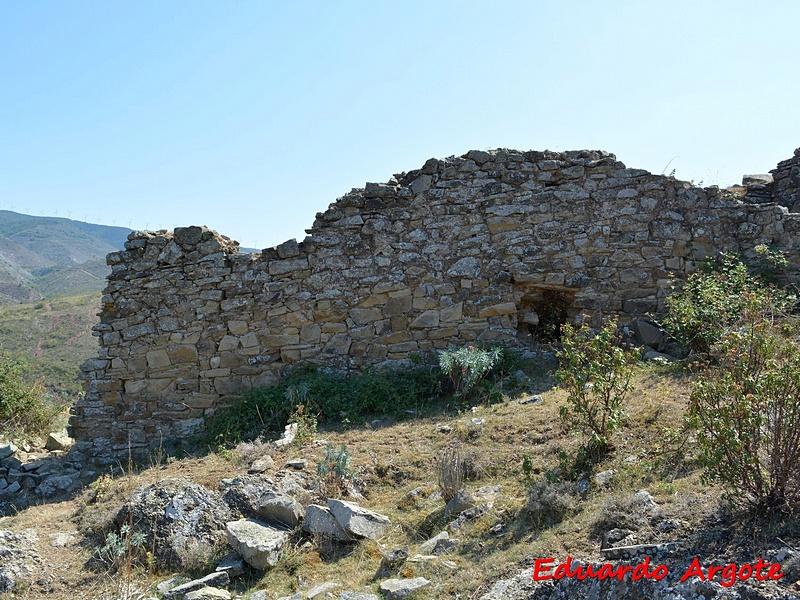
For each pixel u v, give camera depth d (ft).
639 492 16.33
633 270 32.65
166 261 33.04
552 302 34.22
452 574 15.70
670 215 32.71
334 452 22.25
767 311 23.95
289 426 27.68
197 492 20.84
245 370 32.86
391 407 29.43
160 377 32.89
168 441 32.14
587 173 32.99
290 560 17.94
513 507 18.01
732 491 15.38
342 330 32.99
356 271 32.99
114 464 31.14
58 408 39.11
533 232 32.94
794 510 14.01
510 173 33.01
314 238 33.09
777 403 14.57
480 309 32.86
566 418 20.52
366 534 18.54
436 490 20.79
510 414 25.09
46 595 18.39
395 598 15.06
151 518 20.26
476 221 33.04
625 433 20.68
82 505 24.32
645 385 25.09
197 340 32.91
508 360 30.99
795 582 11.69
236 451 26.27
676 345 29.99
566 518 16.75
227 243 34.30
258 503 20.26
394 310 32.99
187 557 18.84
